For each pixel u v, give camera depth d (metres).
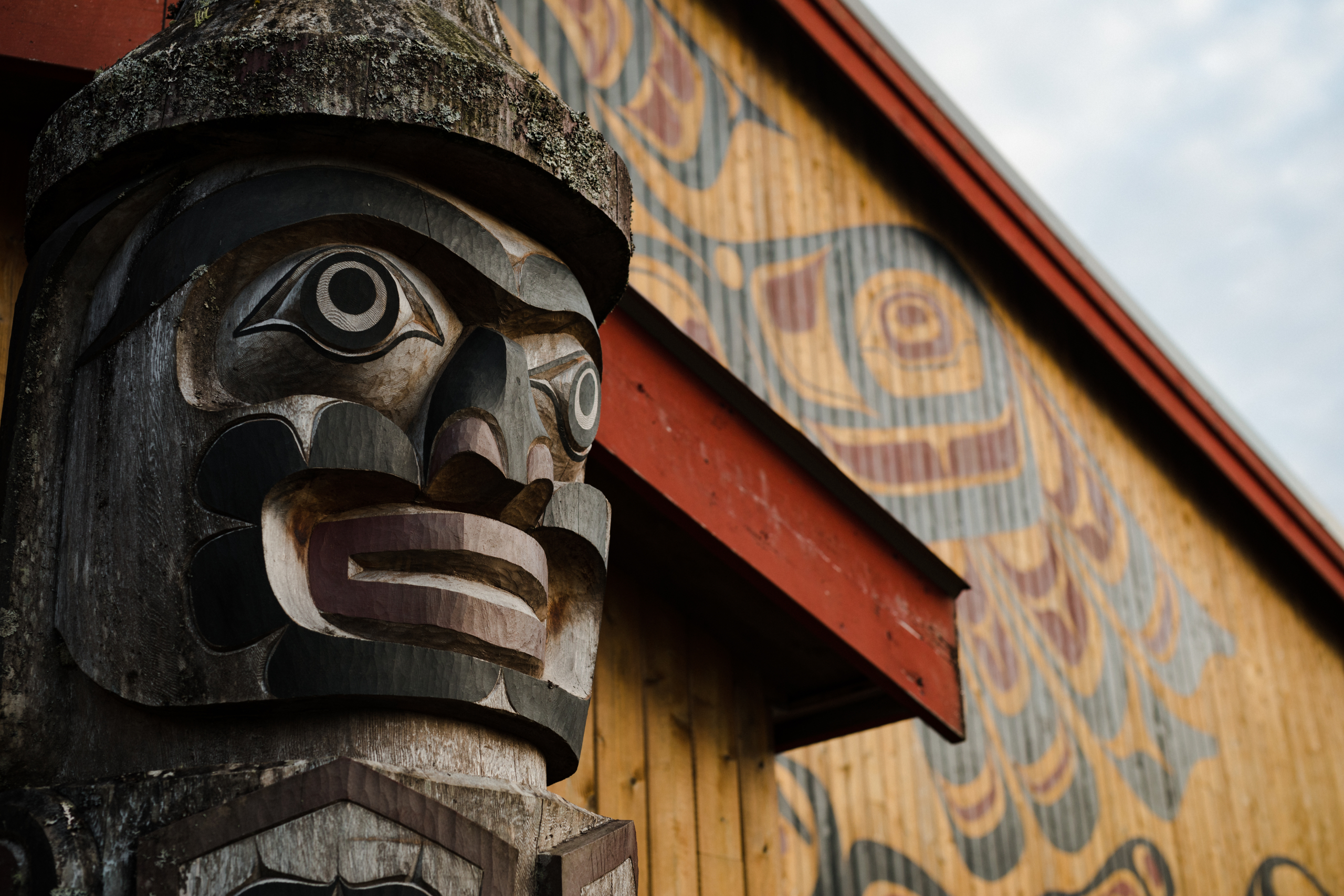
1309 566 9.16
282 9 2.10
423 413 1.99
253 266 1.96
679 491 3.76
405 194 2.04
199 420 1.86
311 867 1.65
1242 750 8.23
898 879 5.73
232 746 1.78
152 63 2.04
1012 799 6.52
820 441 6.02
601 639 4.28
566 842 1.96
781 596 3.98
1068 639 7.26
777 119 6.35
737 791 4.55
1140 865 7.09
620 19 5.52
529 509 2.08
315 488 1.86
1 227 3.13
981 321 7.34
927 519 6.54
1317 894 8.22
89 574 1.87
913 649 4.38
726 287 5.71
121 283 2.05
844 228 6.56
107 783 1.72
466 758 1.88
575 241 2.31
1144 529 8.18
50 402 2.02
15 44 2.94
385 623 1.83
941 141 7.06
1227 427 8.64
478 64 2.09
